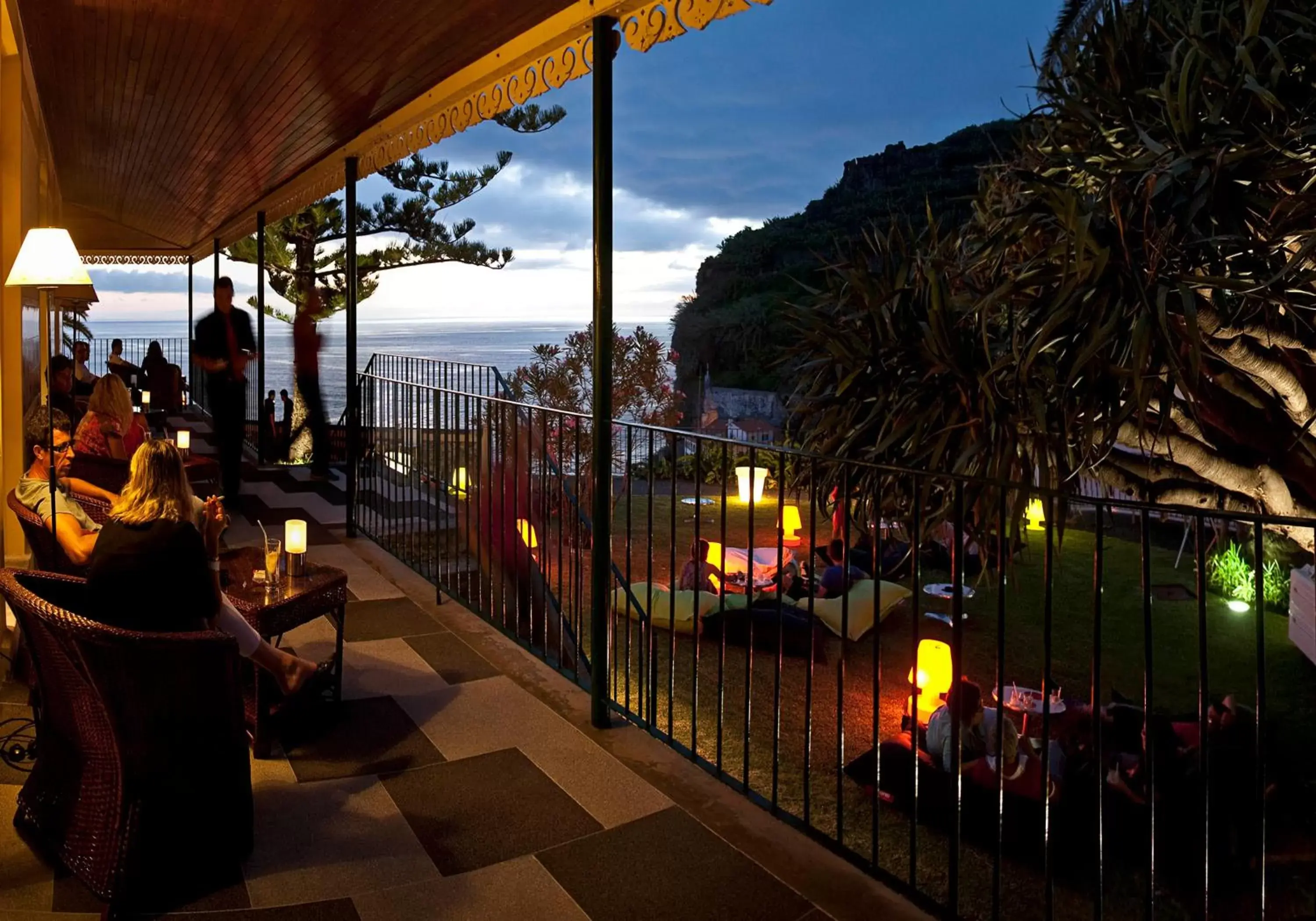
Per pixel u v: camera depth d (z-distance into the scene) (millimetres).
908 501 3715
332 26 5164
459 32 4812
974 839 3982
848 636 6562
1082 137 3771
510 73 5074
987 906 3576
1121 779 3875
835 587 7078
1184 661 6457
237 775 2725
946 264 3650
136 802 2506
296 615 3598
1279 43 3154
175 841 2596
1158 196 3133
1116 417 3041
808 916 2605
